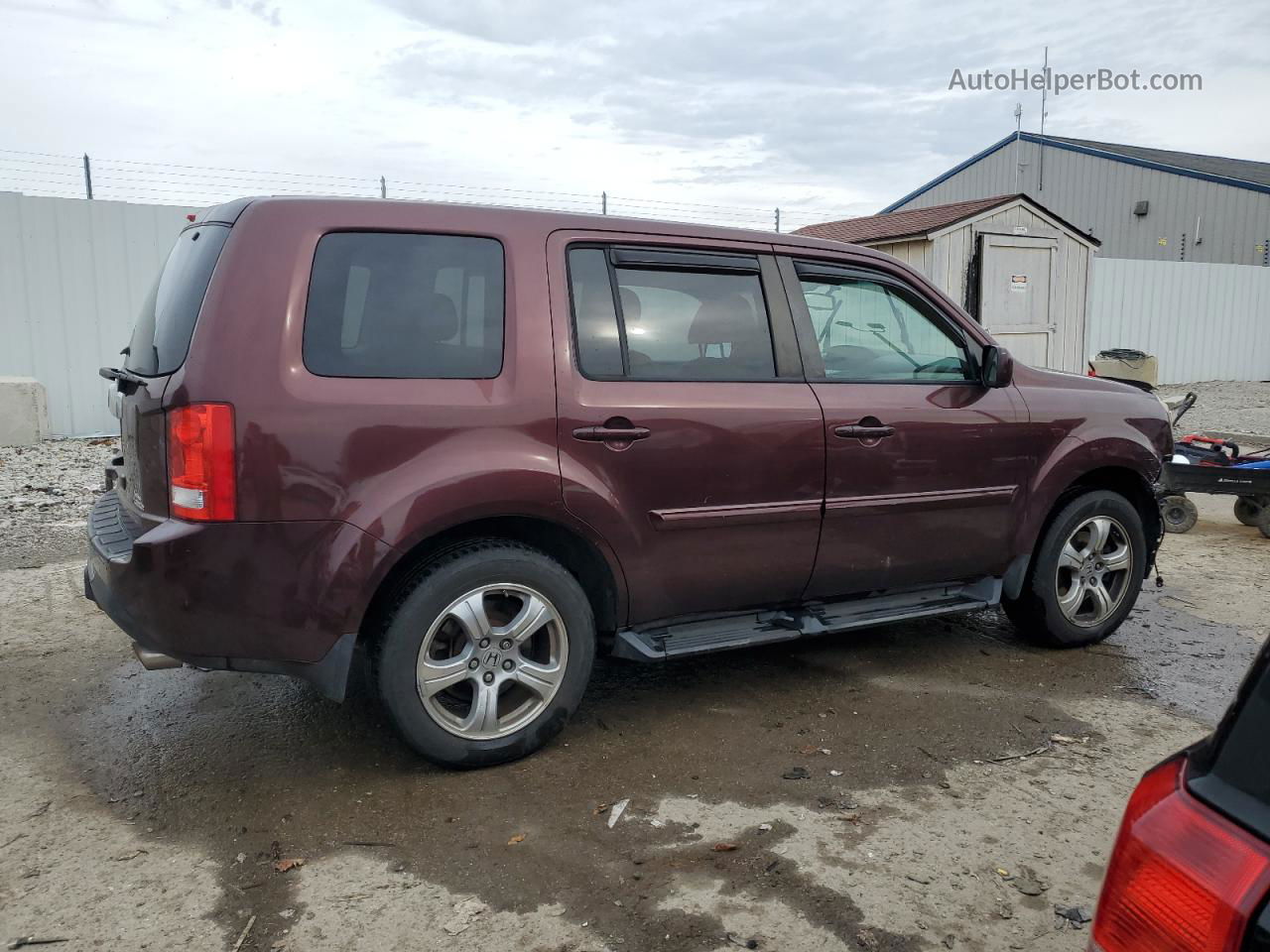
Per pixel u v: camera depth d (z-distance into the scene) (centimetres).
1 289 1029
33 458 941
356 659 461
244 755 359
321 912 266
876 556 418
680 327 379
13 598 536
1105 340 1808
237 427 299
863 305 427
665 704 412
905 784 343
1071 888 283
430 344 332
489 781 340
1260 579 626
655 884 281
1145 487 501
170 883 279
